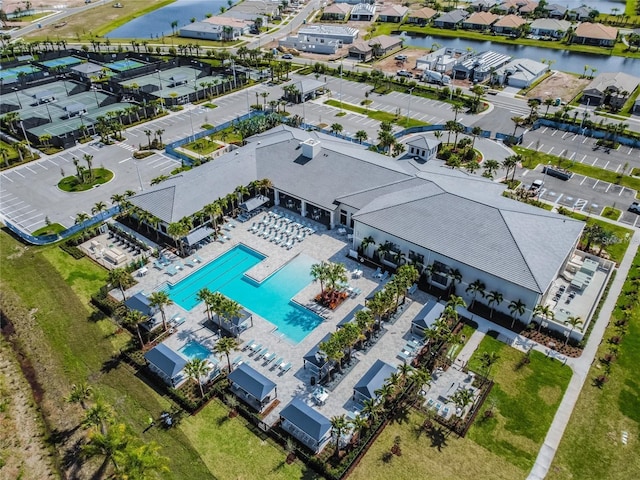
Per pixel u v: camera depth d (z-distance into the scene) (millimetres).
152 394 63625
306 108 150750
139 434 58469
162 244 91000
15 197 105938
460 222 80000
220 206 93625
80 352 69750
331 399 62781
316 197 95438
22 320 75312
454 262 76750
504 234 76500
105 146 127312
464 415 60688
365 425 58406
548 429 59031
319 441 55844
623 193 106938
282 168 103062
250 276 83250
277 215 98625
